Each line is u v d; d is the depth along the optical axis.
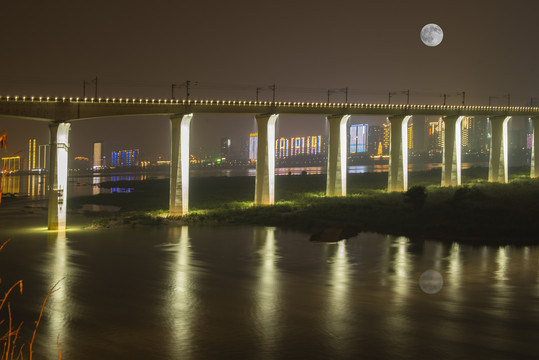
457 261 40.53
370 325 23.88
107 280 34.59
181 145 75.94
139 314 26.22
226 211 78.31
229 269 38.44
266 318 25.28
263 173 86.19
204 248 48.47
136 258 43.22
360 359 19.59
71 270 38.12
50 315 26.09
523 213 62.94
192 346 21.28
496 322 24.11
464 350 20.39
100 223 68.31
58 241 53.22
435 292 30.45
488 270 36.88
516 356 19.64
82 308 27.44
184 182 76.00
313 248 48.06
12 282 34.03
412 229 57.44
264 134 85.94
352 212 73.12
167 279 34.94
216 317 25.56
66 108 65.94
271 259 42.56
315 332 22.91
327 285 32.78
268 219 70.06
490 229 54.25
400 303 27.95
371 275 35.84
